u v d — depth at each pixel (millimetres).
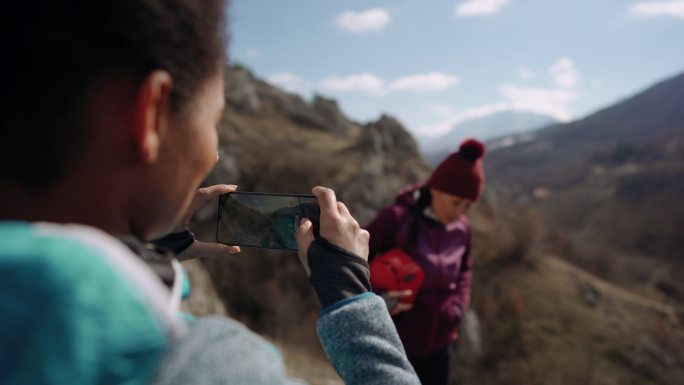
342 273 722
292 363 8633
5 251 314
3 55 383
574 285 27047
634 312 26547
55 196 417
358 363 656
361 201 24406
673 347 23734
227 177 23984
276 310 17219
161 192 476
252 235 1023
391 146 32625
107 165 428
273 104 41938
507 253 27359
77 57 395
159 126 452
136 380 338
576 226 75938
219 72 510
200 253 1012
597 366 20953
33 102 392
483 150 2857
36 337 296
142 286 354
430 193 2910
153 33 421
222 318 455
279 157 27141
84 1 394
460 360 20734
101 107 411
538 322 23359
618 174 113562
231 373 393
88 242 346
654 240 64312
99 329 314
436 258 2744
